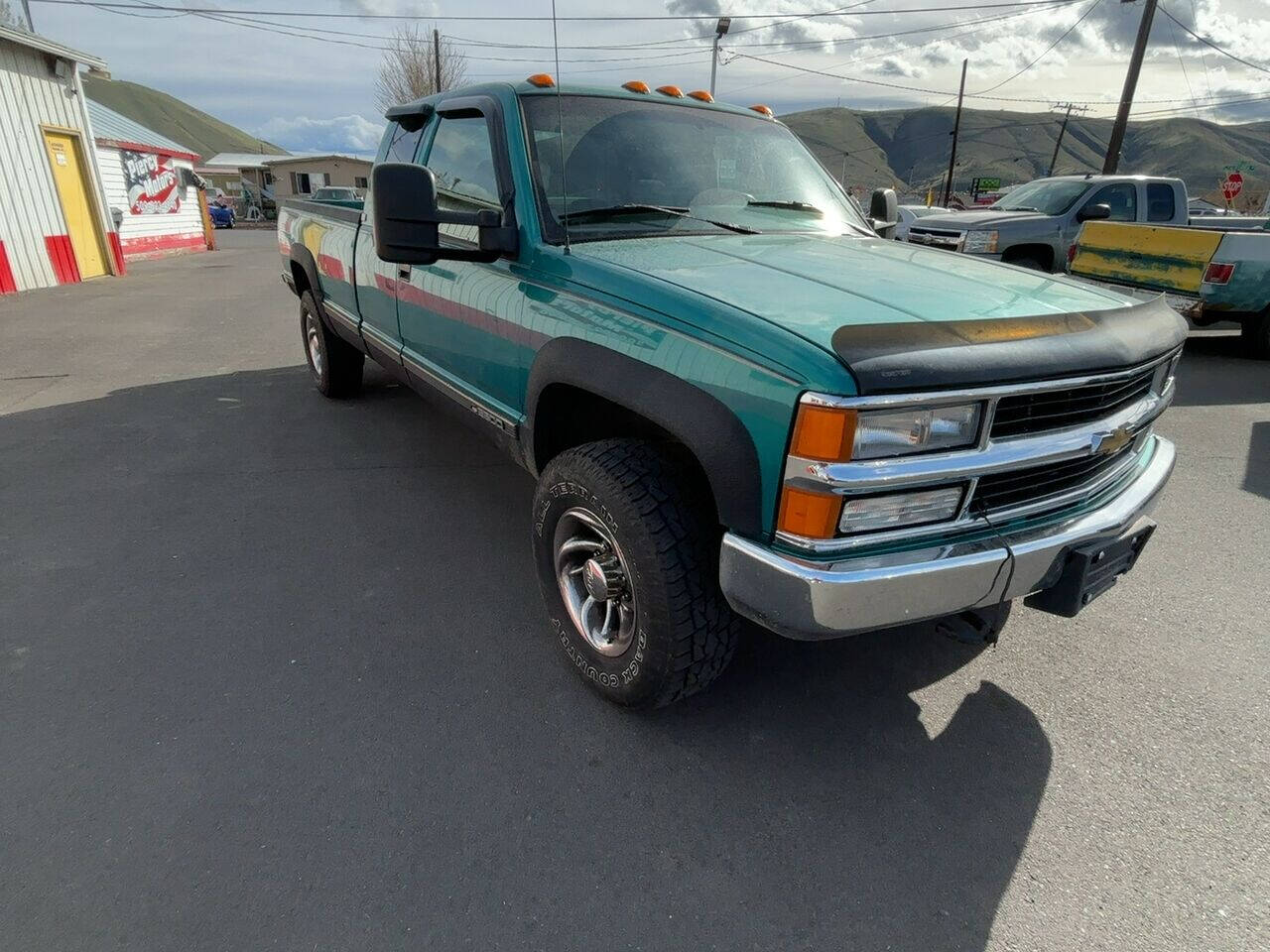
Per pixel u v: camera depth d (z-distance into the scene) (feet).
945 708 8.05
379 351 13.42
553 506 7.78
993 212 32.71
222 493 13.15
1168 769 7.25
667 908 5.75
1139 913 5.76
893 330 5.65
